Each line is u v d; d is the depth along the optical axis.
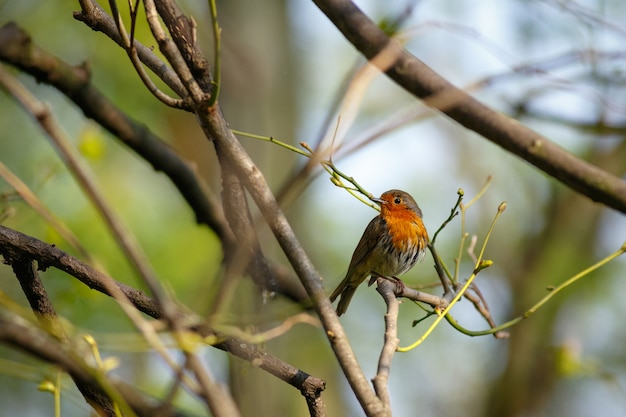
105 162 14.41
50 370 5.48
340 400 18.20
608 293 20.16
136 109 15.00
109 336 5.05
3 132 14.21
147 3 5.07
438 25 7.53
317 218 18.64
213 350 11.54
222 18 13.59
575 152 19.23
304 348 16.38
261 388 11.01
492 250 22.75
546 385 20.39
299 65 18.89
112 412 5.57
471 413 21.14
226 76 12.91
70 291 9.91
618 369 19.52
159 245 14.05
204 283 13.77
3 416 14.37
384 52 4.56
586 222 20.61
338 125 5.39
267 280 7.11
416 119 5.61
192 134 15.81
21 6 14.43
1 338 4.03
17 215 9.79
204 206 8.40
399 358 21.28
